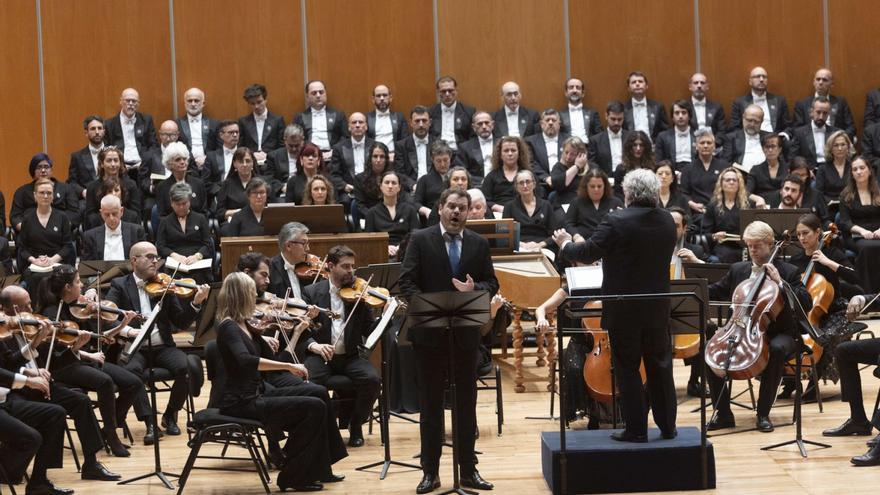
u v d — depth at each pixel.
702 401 11.12
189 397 14.25
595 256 11.15
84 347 14.01
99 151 21.64
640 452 11.05
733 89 25.42
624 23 25.44
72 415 12.29
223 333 11.46
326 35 25.20
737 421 14.07
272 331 13.41
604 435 11.72
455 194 11.29
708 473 11.15
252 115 23.97
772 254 13.95
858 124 25.61
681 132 23.73
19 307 12.16
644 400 11.31
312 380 13.12
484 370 16.23
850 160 22.31
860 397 13.12
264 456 12.73
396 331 14.58
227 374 11.52
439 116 24.14
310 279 14.84
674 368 17.47
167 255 19.19
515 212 20.25
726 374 13.17
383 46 25.28
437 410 11.30
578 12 25.45
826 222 21.08
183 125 23.88
